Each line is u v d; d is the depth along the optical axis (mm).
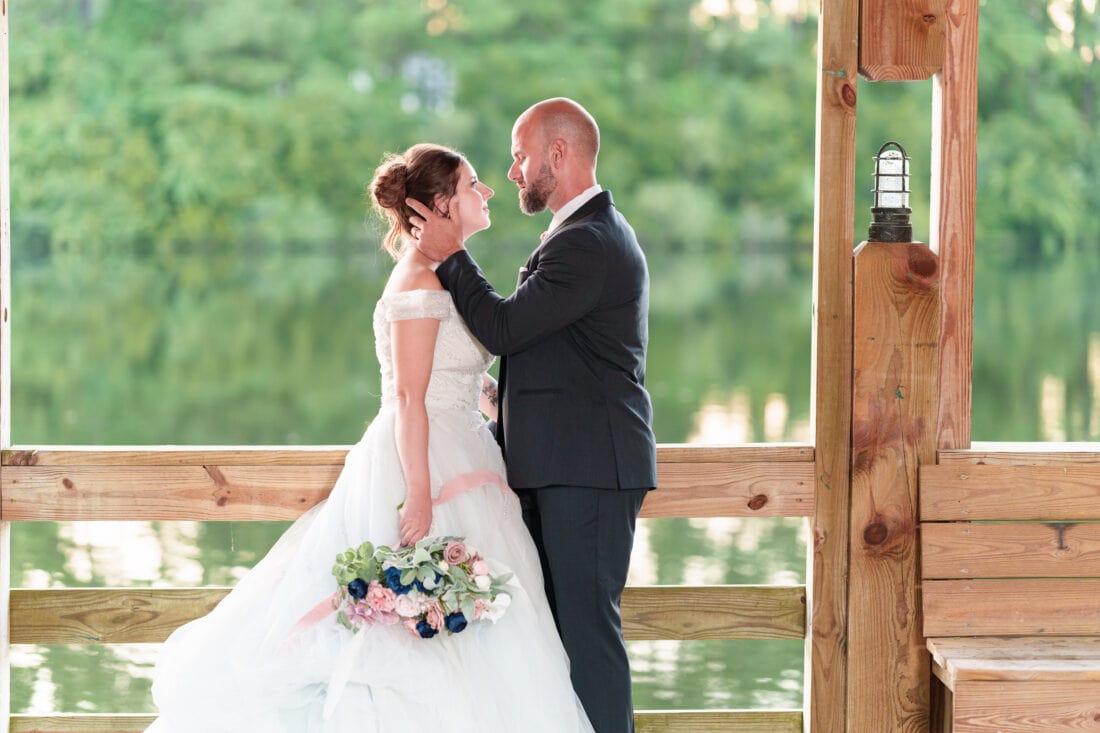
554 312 3467
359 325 30734
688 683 6629
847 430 3943
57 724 3877
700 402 20516
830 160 3873
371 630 3406
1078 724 3602
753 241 38750
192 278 36188
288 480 3908
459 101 38562
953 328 3938
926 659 3965
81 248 37844
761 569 8797
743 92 38625
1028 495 3920
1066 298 32688
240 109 38219
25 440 19469
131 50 37844
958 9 3857
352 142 38594
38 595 3914
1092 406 20609
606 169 38625
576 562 3586
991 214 36469
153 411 22109
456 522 3559
